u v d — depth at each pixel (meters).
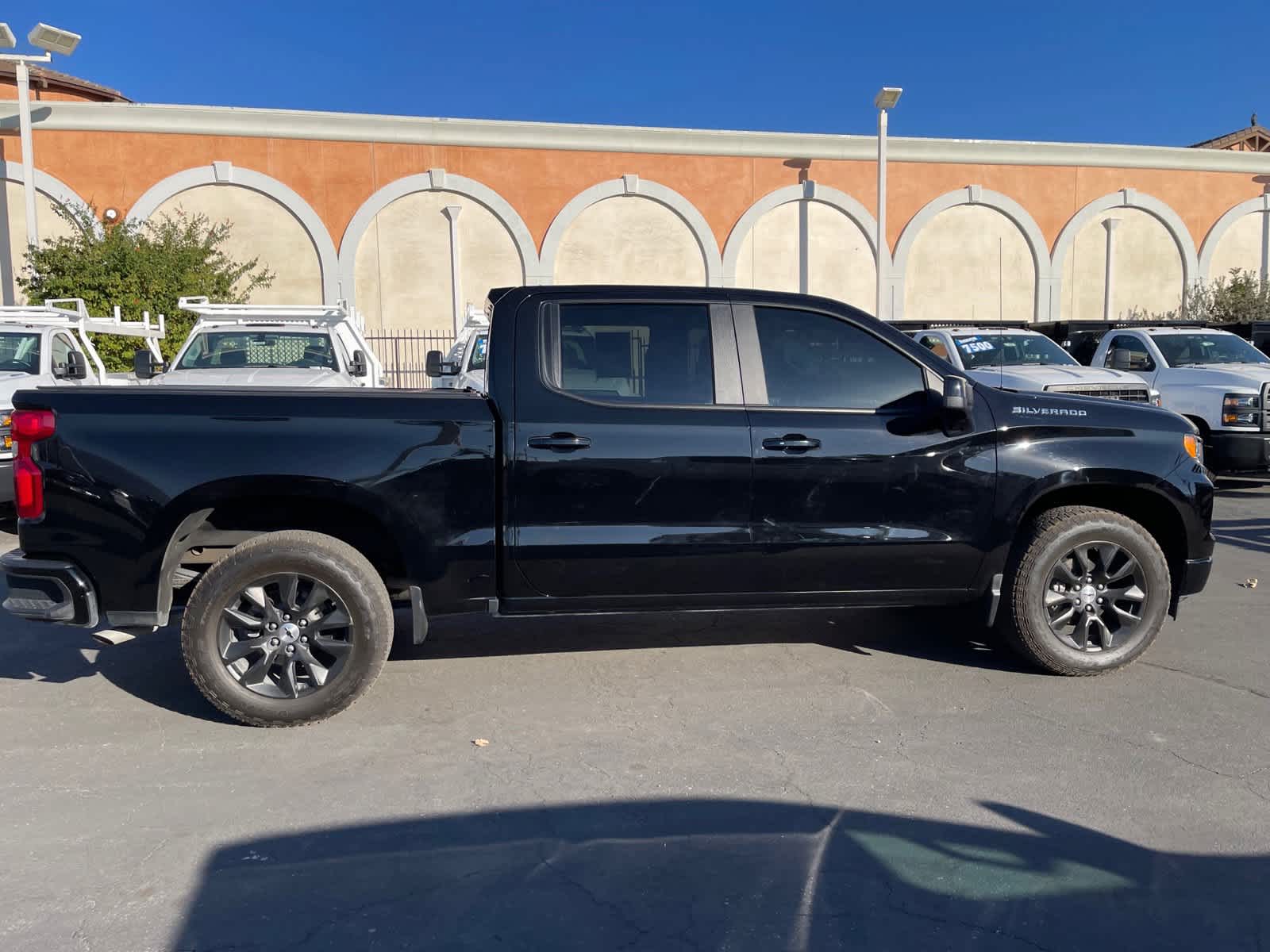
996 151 24.67
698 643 5.49
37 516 4.07
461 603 4.40
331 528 4.56
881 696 4.63
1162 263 26.31
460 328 21.67
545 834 3.29
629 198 23.02
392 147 21.75
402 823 3.37
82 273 16.73
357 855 3.15
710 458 4.41
